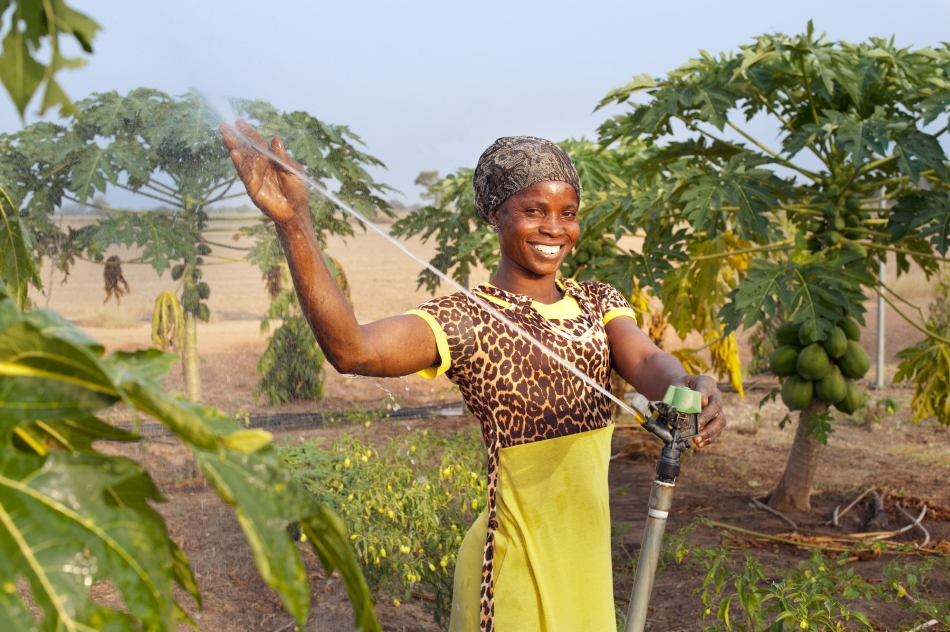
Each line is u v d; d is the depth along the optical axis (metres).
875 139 4.38
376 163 2.32
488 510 1.82
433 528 3.28
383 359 1.68
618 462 6.88
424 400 8.31
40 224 2.40
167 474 3.79
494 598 1.82
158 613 0.62
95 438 0.75
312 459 3.62
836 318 4.48
